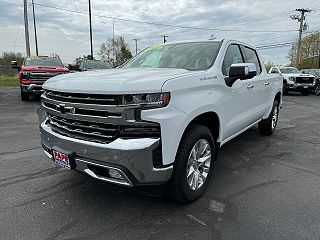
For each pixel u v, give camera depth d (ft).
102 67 52.90
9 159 15.89
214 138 12.82
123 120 8.96
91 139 9.61
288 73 69.51
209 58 13.12
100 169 9.71
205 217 10.24
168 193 10.67
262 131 21.89
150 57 14.94
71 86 9.86
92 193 11.92
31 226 9.59
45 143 11.29
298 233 9.33
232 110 13.56
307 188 12.68
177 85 9.63
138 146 8.87
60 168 14.57
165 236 9.14
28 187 12.43
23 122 26.43
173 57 14.07
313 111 38.14
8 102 40.37
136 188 9.91
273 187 12.76
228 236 9.15
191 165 10.91
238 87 13.85
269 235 9.21
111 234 9.22
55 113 10.64
